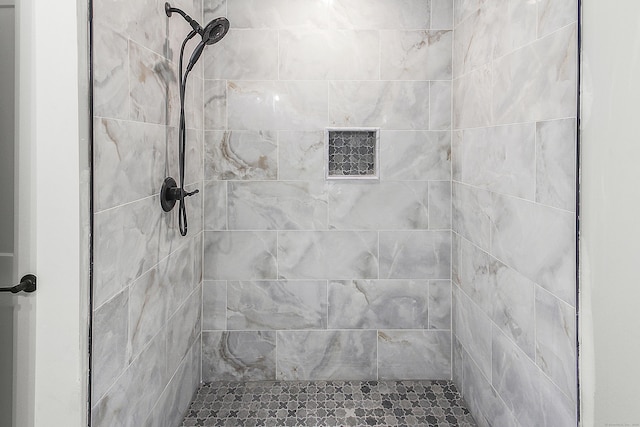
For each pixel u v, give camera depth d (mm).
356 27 2490
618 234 1143
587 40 1244
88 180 1286
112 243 1438
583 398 1280
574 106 1322
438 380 2592
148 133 1720
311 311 2562
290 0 2477
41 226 1265
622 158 1123
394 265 2562
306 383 2553
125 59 1508
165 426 1957
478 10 2096
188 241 2254
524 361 1662
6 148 1268
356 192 2535
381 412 2262
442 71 2506
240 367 2566
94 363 1334
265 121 2500
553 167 1443
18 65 1248
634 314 1095
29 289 1255
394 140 2521
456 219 2463
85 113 1270
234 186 2520
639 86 1065
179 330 2139
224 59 2480
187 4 2195
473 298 2205
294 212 2531
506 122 1797
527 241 1630
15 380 1290
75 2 1229
